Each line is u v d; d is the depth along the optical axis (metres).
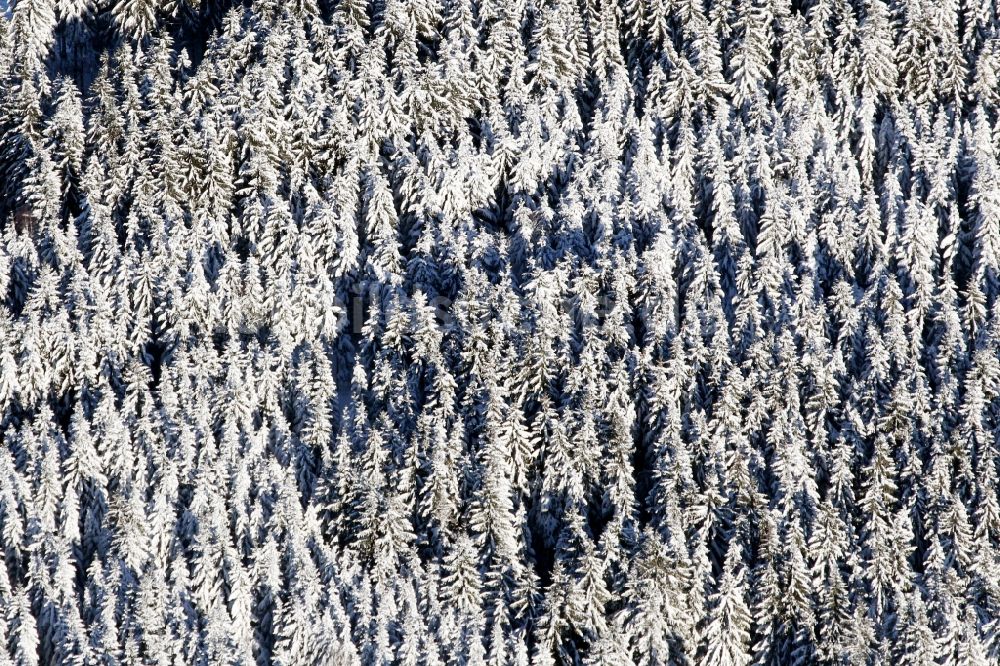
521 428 113.62
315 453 115.00
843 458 116.38
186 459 109.38
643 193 145.50
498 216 147.50
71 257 129.75
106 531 105.88
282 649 97.44
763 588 103.25
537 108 154.50
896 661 100.62
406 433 114.38
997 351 130.38
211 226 135.38
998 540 112.69
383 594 99.19
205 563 100.25
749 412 119.06
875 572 107.12
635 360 121.88
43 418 112.25
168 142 140.25
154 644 93.44
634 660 99.56
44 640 97.62
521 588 102.38
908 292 142.12
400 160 146.12
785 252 144.00
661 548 102.19
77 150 143.00
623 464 111.94
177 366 117.69
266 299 129.50
